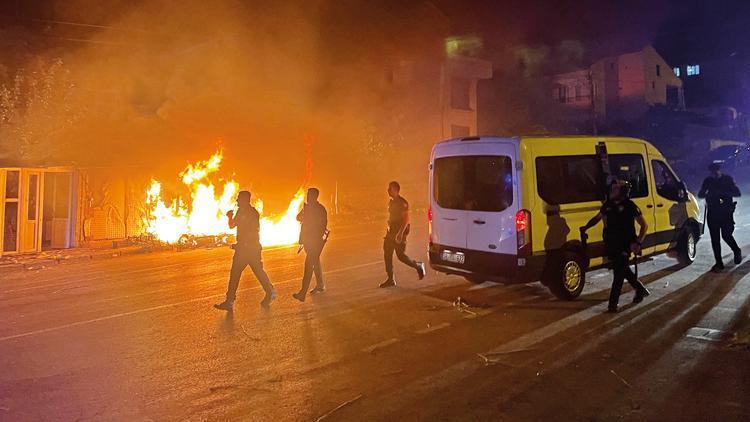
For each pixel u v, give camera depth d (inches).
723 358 203.8
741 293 297.3
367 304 299.7
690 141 1493.6
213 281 379.9
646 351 213.8
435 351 221.5
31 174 534.6
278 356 220.1
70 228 563.5
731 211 349.4
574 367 199.5
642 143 354.3
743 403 167.0
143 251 537.0
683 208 373.4
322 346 231.1
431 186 330.0
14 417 169.3
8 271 446.3
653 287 319.3
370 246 537.3
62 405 177.8
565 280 291.9
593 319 259.8
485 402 172.2
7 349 237.0
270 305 302.8
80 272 436.5
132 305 313.9
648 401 170.1
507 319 264.5
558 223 292.7
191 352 227.1
